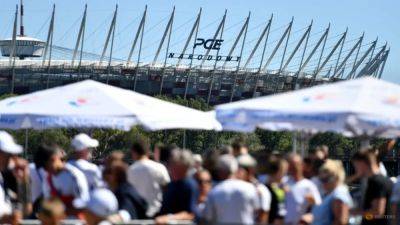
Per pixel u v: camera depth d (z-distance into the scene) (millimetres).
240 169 19516
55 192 20922
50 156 20938
